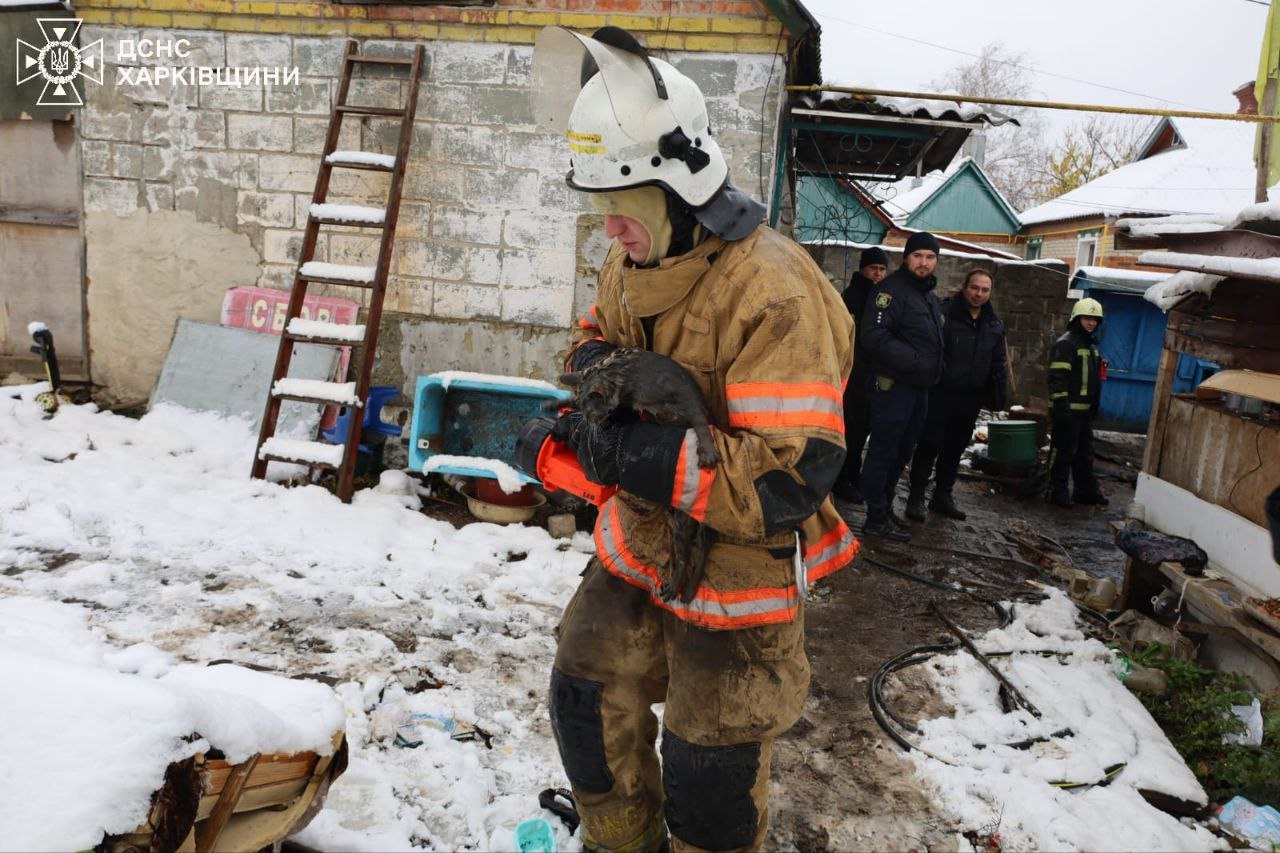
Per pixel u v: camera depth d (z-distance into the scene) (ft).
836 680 11.77
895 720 10.67
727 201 5.38
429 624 11.95
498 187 18.47
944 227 90.63
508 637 11.84
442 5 18.04
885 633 13.53
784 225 29.99
